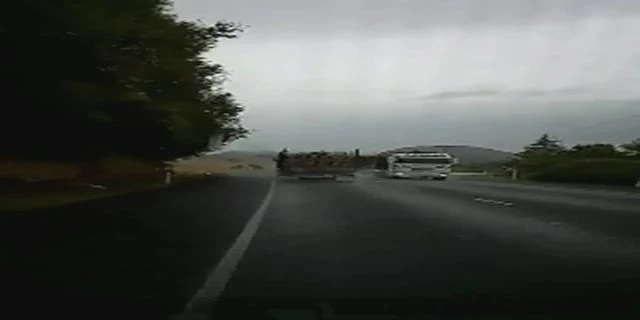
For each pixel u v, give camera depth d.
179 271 9.60
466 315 7.15
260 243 12.50
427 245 12.20
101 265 10.01
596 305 7.60
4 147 27.22
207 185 36.56
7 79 18.41
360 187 35.03
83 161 32.84
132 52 21.30
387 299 7.83
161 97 29.66
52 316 7.09
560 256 10.95
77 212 17.95
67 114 21.23
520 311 7.32
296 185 37.31
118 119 28.30
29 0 15.15
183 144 41.03
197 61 31.02
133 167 40.34
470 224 15.77
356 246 12.10
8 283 8.66
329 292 8.23
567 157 54.84
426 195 27.45
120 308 7.45
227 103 45.12
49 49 17.19
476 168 84.25
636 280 8.96
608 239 13.02
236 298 7.90
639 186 35.38
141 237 13.14
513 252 11.35
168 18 24.62
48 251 11.20
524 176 52.22
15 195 23.05
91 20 16.55
